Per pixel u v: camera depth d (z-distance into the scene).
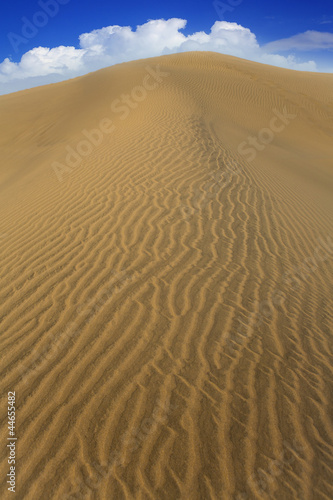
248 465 2.71
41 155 15.62
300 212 8.44
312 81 30.67
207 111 18.91
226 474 2.64
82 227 6.43
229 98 23.50
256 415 3.10
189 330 4.05
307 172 14.38
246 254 5.89
